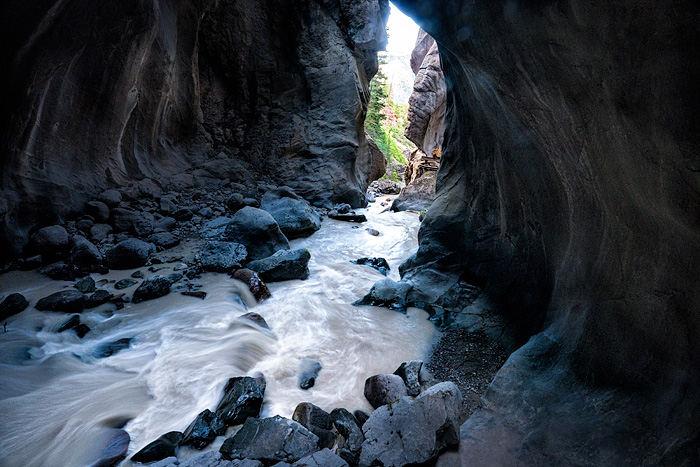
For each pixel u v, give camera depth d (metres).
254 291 5.31
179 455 2.59
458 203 5.81
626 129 2.02
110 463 2.53
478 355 3.99
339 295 5.54
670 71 1.66
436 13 3.40
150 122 8.48
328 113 11.88
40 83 5.79
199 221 8.02
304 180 11.26
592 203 2.68
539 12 2.26
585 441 2.27
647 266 2.20
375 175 20.97
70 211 6.66
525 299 4.19
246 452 2.49
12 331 4.06
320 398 3.33
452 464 2.38
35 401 3.10
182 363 3.69
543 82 2.61
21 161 5.78
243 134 11.45
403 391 3.28
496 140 4.37
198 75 9.91
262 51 11.46
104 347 3.97
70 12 5.85
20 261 5.55
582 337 2.78
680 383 2.01
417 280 5.56
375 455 2.43
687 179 1.72
